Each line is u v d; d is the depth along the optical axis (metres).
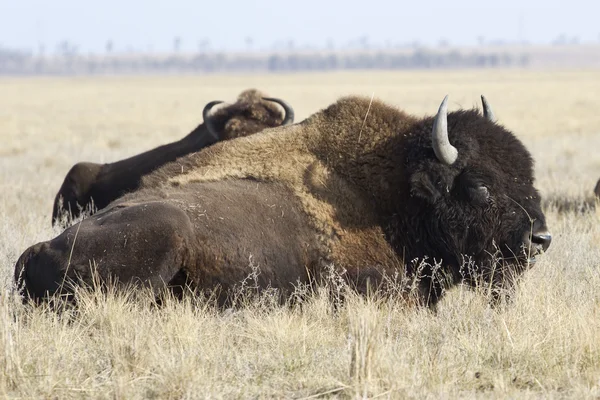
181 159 28.28
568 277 28.56
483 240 26.50
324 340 23.09
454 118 27.22
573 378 19.86
